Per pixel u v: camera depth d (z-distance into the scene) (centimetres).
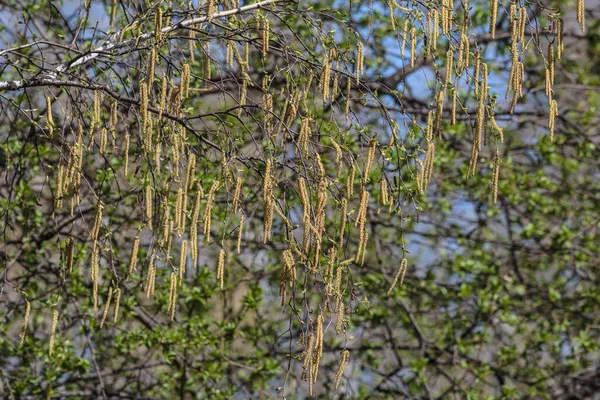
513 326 1315
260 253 1319
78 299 1154
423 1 748
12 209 1087
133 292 1180
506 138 1436
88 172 1146
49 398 1047
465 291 1273
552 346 1351
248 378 1185
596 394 1419
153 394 1276
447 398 1335
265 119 683
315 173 679
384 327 1326
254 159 692
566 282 1439
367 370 1295
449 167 1328
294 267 653
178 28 726
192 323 1151
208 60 726
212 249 1245
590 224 1413
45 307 1101
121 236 1222
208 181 992
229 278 1280
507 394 1248
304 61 717
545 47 1528
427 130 684
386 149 725
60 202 693
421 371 1217
